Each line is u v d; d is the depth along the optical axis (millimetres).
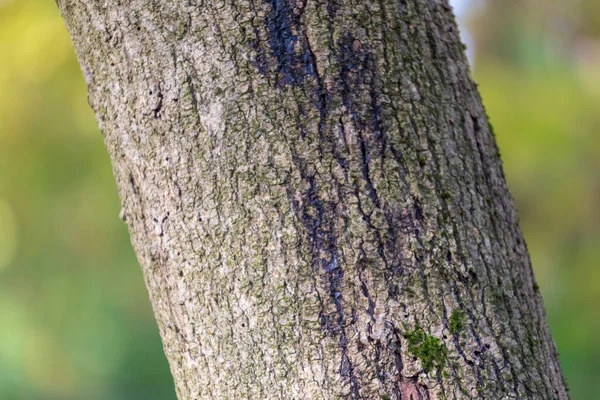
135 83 1899
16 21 4266
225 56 1878
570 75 4762
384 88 1892
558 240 4574
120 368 4988
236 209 1874
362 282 1867
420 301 1872
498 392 1875
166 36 1889
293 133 1872
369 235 1870
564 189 4488
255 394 1876
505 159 4504
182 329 1905
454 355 1870
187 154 1885
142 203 1913
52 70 4285
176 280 1901
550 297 4473
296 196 1869
